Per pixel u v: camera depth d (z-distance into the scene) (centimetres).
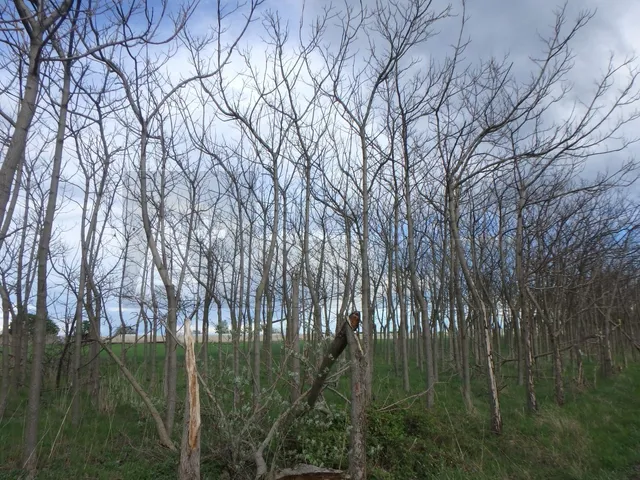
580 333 1728
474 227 1241
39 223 1017
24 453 610
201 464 623
